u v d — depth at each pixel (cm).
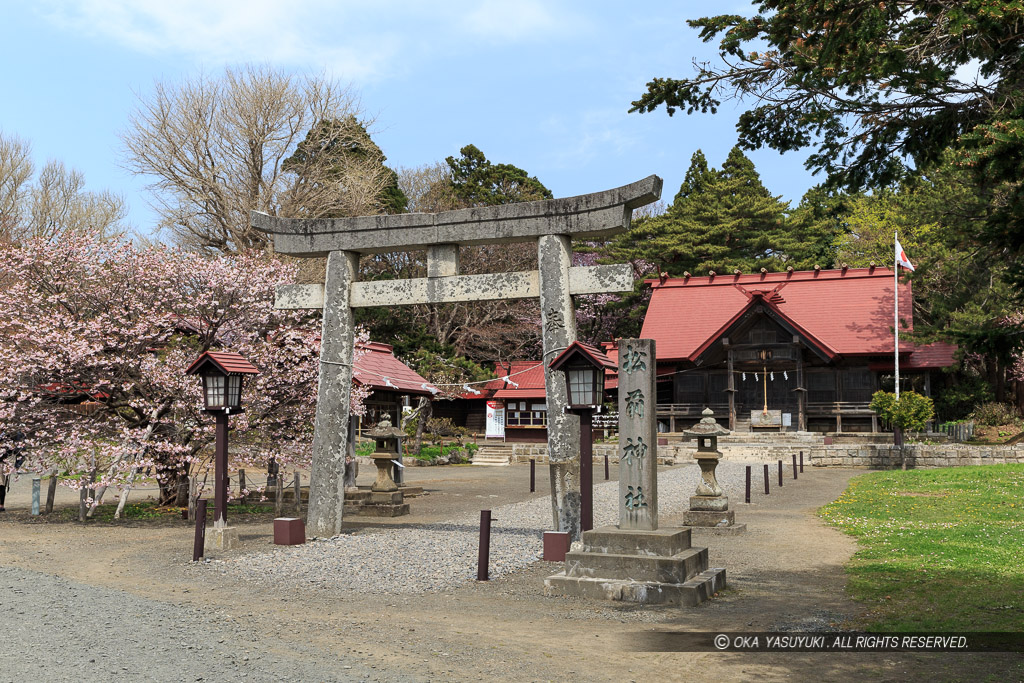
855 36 726
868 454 3034
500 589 962
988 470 2361
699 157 5900
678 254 5128
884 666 625
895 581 970
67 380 1659
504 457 3722
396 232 1359
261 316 1800
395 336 4309
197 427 1636
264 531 1483
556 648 689
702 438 1521
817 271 4200
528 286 1277
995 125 665
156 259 1797
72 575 1055
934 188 2720
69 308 1745
